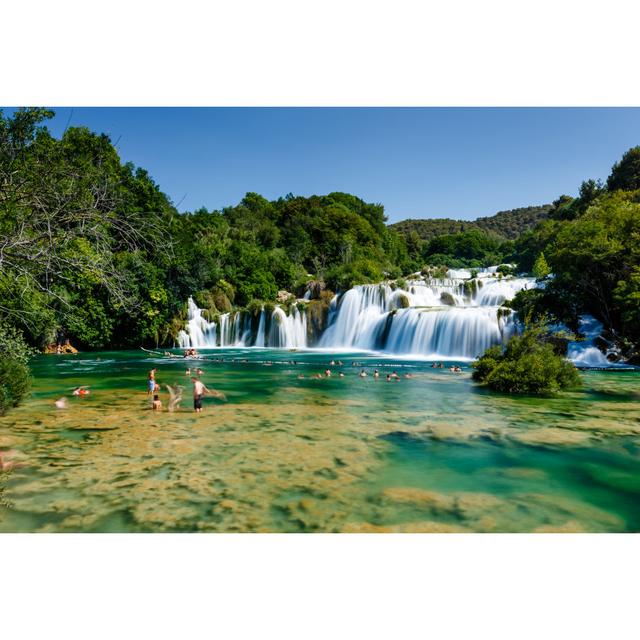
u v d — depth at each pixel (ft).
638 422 40.93
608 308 102.58
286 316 154.20
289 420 40.91
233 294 177.58
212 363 95.81
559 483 26.08
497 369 61.21
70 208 37.83
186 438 34.40
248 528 19.60
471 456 30.78
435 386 62.39
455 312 114.01
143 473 26.50
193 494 23.48
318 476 26.45
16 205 36.96
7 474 26.17
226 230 264.72
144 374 76.28
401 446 32.91
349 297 154.81
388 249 349.41
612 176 278.46
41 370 82.28
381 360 103.19
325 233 297.12
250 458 29.60
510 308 112.37
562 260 101.91
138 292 129.39
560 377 59.82
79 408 45.83
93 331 125.90
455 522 20.76
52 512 21.11
